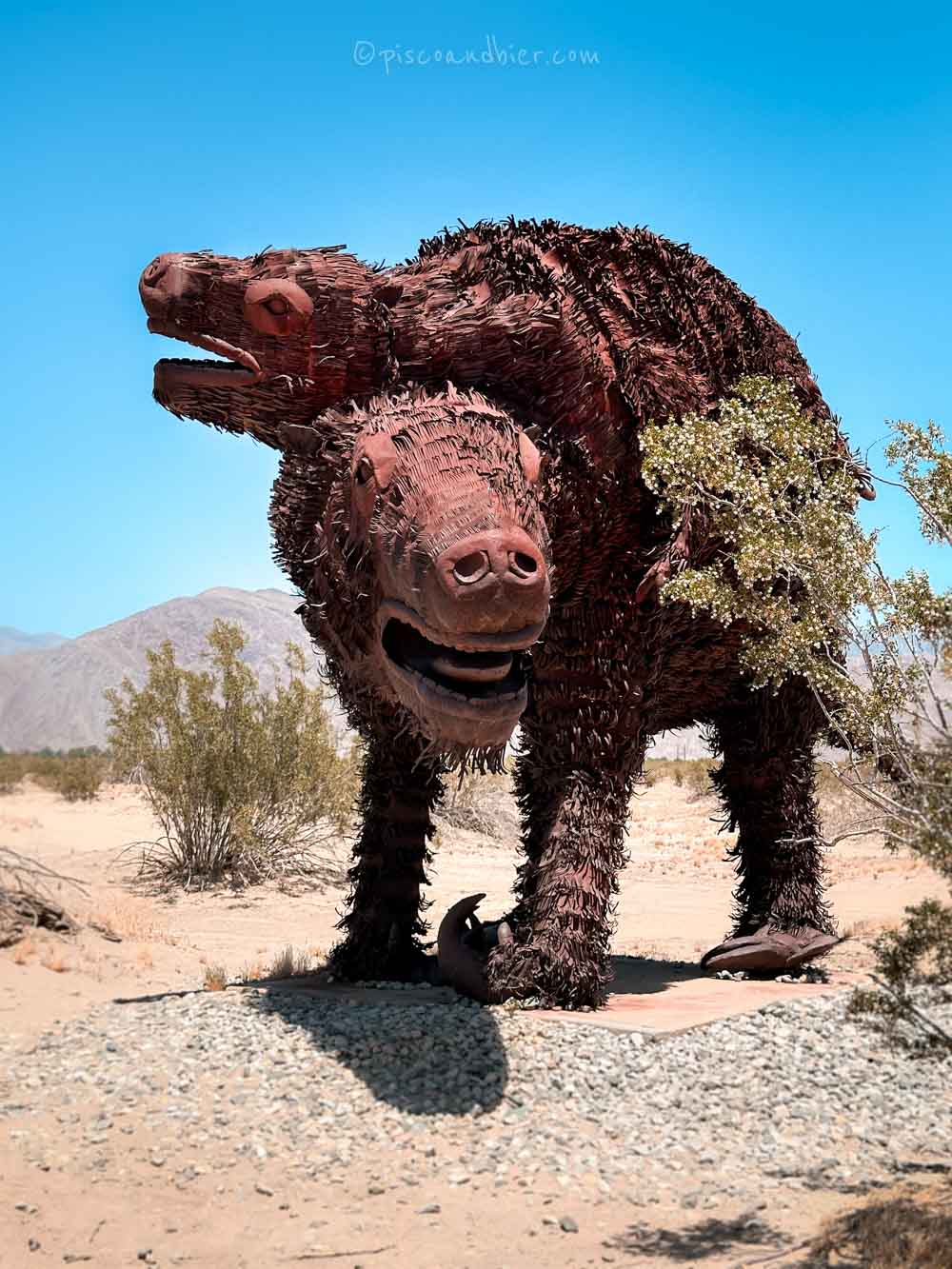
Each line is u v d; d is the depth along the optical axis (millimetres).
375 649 5816
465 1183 4918
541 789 7410
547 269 7094
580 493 6891
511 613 4977
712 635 8109
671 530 7133
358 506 5688
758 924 9242
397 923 8172
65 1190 4863
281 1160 5125
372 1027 6594
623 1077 6023
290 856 16609
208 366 7055
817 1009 7324
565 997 7086
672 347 7582
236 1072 6102
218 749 15703
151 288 6992
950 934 4430
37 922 9891
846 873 18031
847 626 5285
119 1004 7719
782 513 5637
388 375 6855
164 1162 5117
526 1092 5848
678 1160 5145
